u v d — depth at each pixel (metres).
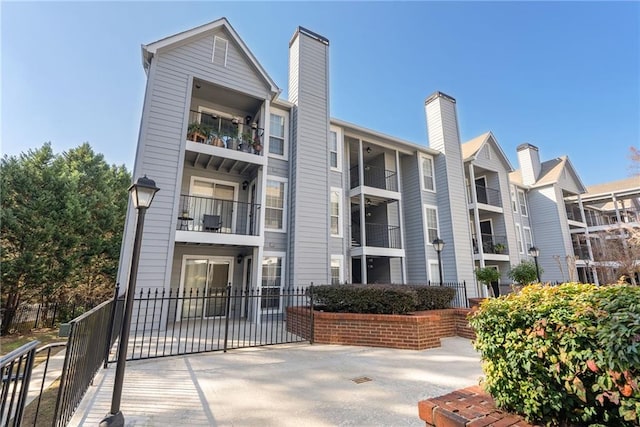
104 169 17.91
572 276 17.97
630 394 1.65
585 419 1.92
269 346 6.24
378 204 14.38
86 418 3.09
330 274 10.37
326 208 10.82
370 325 6.41
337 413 3.23
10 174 11.90
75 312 12.16
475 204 15.81
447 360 5.30
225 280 10.20
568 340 1.95
